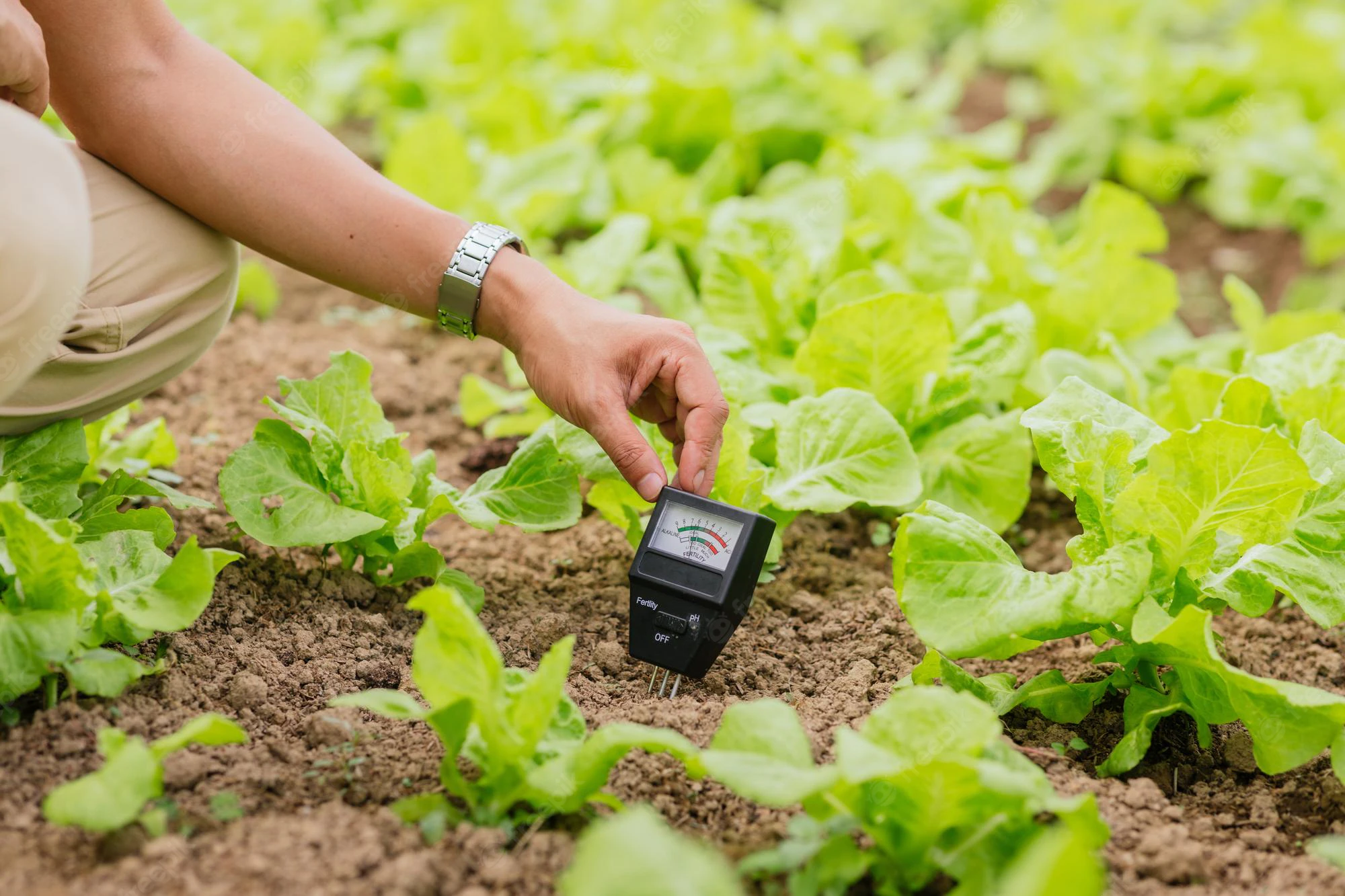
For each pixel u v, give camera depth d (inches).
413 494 56.0
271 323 75.7
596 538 60.9
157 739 49.8
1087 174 111.0
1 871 46.3
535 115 86.8
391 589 56.7
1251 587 51.4
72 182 48.7
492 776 48.0
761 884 47.4
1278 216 102.2
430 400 70.6
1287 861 49.0
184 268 54.0
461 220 53.9
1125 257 65.5
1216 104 111.6
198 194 53.1
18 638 48.5
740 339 61.7
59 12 51.6
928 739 46.8
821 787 45.9
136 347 53.7
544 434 56.3
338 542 55.3
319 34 106.3
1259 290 94.8
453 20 110.0
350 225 53.3
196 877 46.3
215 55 53.6
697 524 52.3
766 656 55.5
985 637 49.7
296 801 48.8
